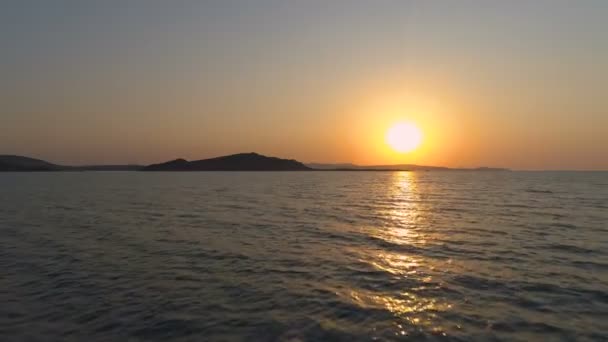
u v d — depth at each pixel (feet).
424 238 81.56
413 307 42.45
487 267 58.34
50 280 51.42
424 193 235.61
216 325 37.65
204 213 126.72
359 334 35.81
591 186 314.14
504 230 91.25
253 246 73.36
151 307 42.09
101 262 60.90
